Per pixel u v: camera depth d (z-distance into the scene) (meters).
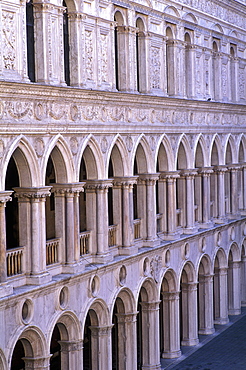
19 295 37.59
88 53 44.50
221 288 65.94
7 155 37.03
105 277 46.09
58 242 42.69
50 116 40.34
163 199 55.31
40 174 39.91
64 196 42.69
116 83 49.84
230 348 58.31
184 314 59.12
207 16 62.59
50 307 40.53
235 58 69.75
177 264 56.34
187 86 59.66
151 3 52.16
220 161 65.69
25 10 38.44
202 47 61.56
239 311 69.81
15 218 49.47
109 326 46.44
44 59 40.12
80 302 43.38
